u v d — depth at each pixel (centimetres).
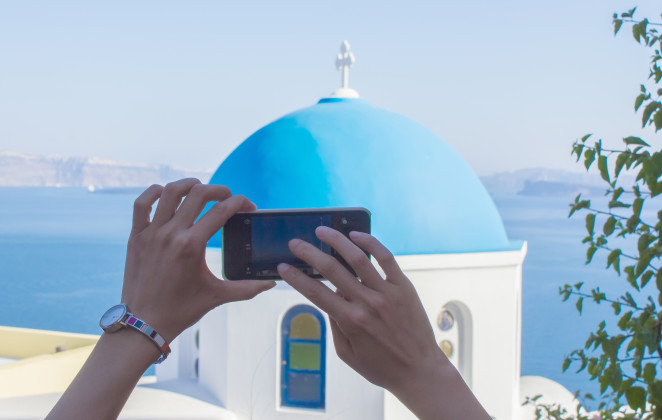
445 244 805
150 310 119
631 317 206
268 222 164
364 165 823
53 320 5703
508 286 813
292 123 890
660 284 187
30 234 12094
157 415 781
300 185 815
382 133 865
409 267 758
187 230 119
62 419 111
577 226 14088
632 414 217
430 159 859
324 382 779
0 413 827
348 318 114
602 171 195
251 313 788
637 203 191
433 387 117
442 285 781
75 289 7019
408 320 116
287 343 788
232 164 895
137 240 123
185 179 127
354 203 796
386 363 118
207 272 125
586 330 5106
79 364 1130
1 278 7650
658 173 175
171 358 938
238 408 790
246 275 164
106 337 119
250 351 788
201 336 860
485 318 802
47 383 1070
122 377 116
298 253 115
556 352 4512
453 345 813
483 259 792
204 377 852
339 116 890
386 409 748
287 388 787
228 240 164
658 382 175
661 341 185
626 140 190
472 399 119
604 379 190
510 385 812
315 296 116
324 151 835
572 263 8669
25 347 1388
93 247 10288
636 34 202
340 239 114
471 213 843
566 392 1038
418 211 805
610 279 7325
